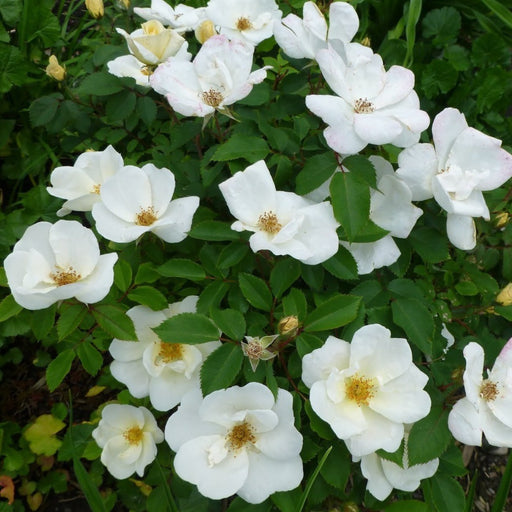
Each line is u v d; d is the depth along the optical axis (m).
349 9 0.42
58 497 0.55
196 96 0.42
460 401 0.37
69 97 0.52
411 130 0.38
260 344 0.36
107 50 0.51
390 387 0.37
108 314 0.39
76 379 0.60
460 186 0.39
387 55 0.72
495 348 0.43
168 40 0.44
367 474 0.39
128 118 0.52
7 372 0.60
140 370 0.42
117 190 0.40
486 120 0.71
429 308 0.43
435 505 0.40
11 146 0.65
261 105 0.46
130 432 0.45
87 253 0.39
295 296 0.39
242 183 0.39
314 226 0.39
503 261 0.50
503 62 0.74
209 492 0.37
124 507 0.55
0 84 0.59
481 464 0.60
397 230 0.42
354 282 0.44
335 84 0.39
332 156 0.40
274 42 0.56
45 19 0.62
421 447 0.37
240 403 0.37
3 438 0.54
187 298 0.42
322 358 0.37
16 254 0.38
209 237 0.40
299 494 0.39
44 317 0.39
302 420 0.42
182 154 0.49
